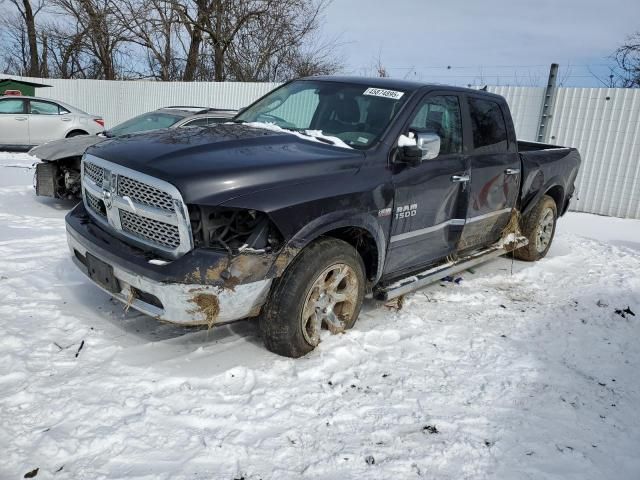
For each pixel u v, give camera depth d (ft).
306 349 11.89
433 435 9.68
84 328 12.48
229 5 75.25
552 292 18.10
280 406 10.11
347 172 12.17
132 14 74.84
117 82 69.46
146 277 10.30
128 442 8.80
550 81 37.55
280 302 11.23
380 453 9.08
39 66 117.39
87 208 12.98
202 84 61.31
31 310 13.20
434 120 15.03
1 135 45.83
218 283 10.18
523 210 20.21
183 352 11.77
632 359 13.60
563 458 9.42
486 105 17.38
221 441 9.00
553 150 21.98
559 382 11.98
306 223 11.04
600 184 36.58
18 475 7.98
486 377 11.89
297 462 8.72
